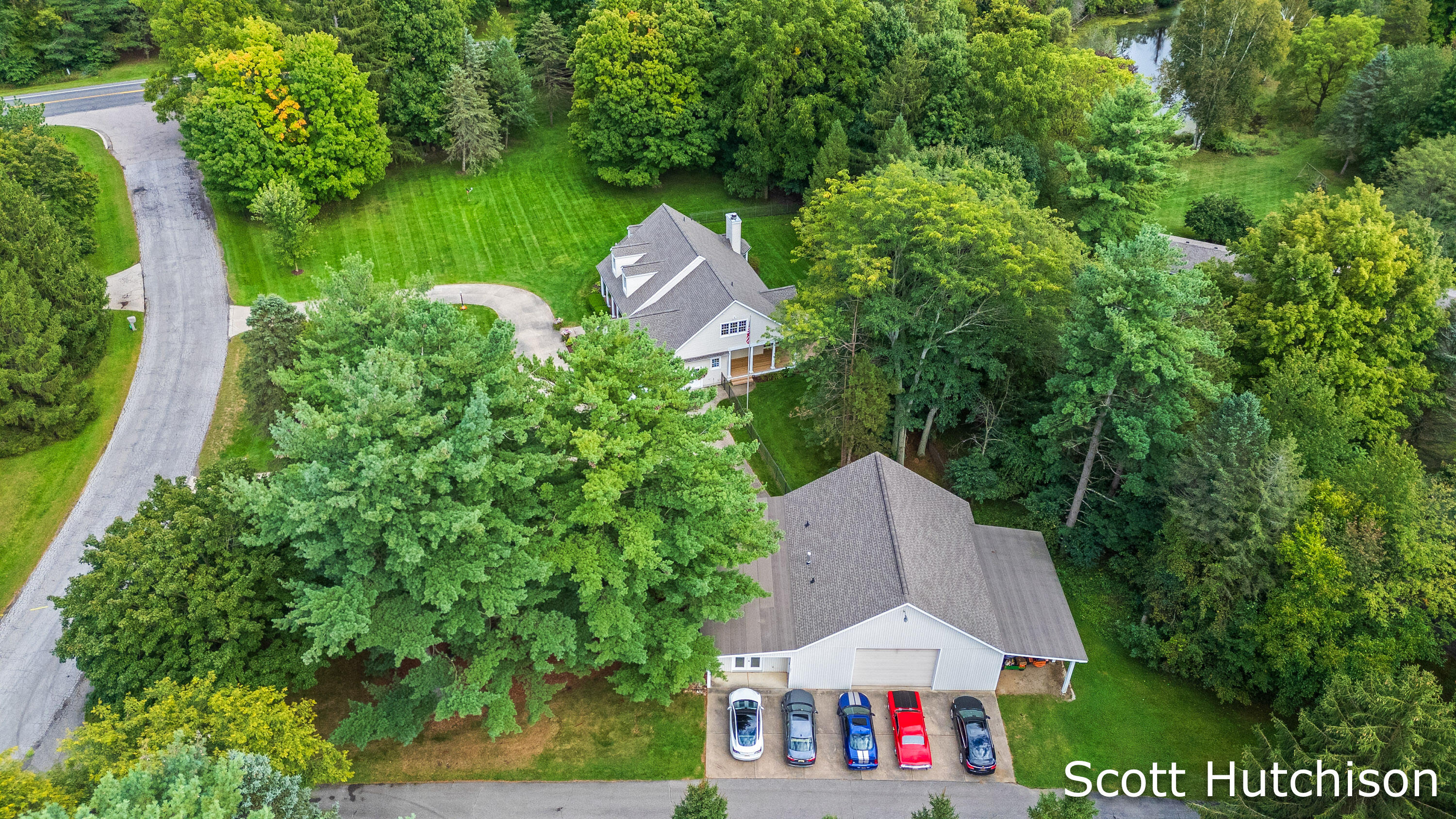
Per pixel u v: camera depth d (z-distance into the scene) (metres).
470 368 28.72
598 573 27.80
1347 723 26.17
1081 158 52.28
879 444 45.50
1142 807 31.53
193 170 69.56
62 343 48.75
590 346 29.73
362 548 26.77
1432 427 42.84
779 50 62.06
